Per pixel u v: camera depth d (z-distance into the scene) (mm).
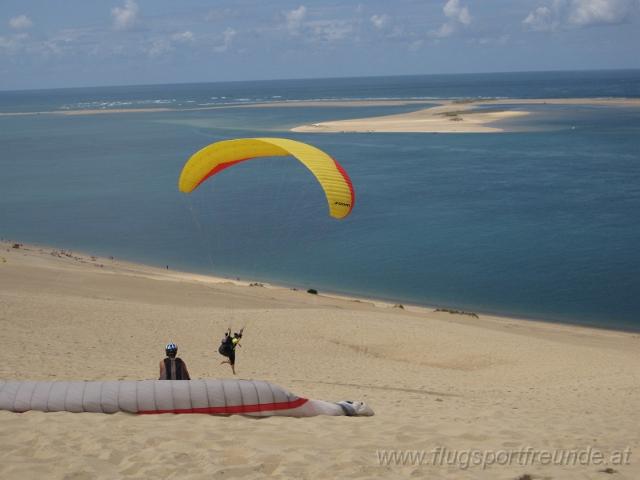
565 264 50531
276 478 6598
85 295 30750
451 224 64125
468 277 48094
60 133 167250
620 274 47906
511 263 51188
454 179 88375
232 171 109188
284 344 23734
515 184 83938
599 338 33812
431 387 17547
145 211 73250
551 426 9969
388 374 19891
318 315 28703
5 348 17859
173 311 27891
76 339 20828
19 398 8969
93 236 61094
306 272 49594
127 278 36688
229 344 16031
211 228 64688
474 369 22625
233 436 7980
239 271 49688
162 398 9008
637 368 22062
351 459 7168
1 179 95625
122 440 7625
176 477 6512
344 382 17391
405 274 49031
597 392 16875
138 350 20312
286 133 148500
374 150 118438
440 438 8406
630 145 117750
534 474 7062
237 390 9242
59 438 7656
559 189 79812
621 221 63406
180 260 52969
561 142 124375
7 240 57938
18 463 6820
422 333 26469
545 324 37938
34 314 23984
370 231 62500
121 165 107375
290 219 68812
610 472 7359
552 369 21922
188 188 16578
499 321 37719
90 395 8992
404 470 7039
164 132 160375
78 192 84938
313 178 98500
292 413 9445
